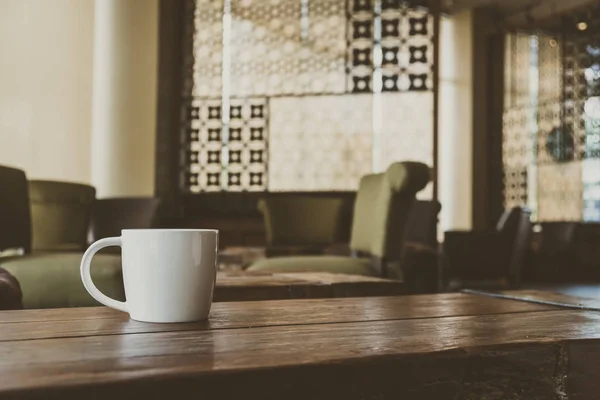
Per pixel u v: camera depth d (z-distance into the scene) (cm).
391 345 58
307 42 491
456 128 750
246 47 483
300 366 50
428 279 363
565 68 756
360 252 284
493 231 527
